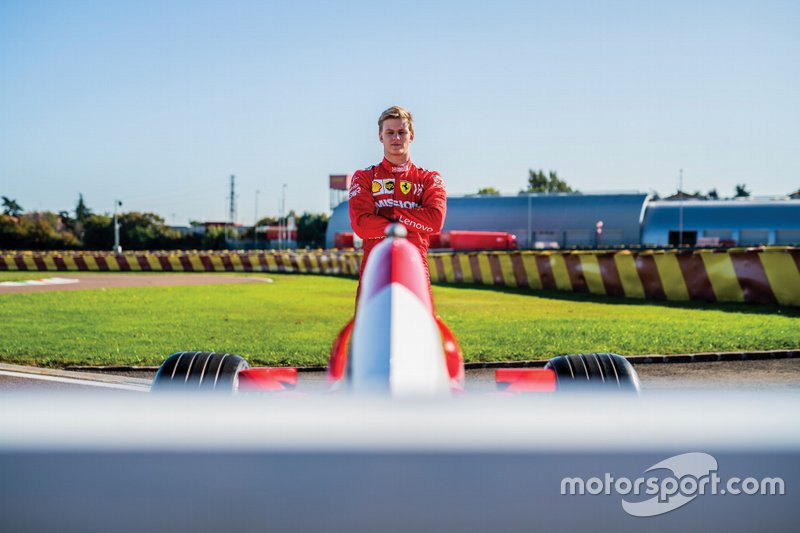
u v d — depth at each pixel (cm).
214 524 90
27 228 10006
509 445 92
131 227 10469
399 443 92
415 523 91
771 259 1495
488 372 798
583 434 94
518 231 7694
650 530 92
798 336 1002
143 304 1670
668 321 1216
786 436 94
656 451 93
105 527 91
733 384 713
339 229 8106
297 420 95
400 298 204
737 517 92
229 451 91
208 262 4012
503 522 91
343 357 315
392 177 424
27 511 91
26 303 1680
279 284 2636
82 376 779
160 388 351
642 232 7375
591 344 942
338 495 90
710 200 7362
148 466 91
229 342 988
